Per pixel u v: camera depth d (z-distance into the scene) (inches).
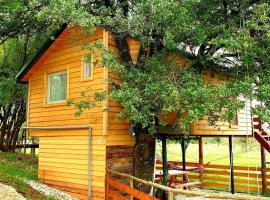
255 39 362.9
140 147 439.2
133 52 460.4
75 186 486.0
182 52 425.7
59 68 525.3
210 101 336.2
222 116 347.6
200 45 412.8
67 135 507.8
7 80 727.7
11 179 457.7
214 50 406.3
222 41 331.3
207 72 503.5
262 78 360.8
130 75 374.6
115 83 454.9
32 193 422.9
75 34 487.8
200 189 696.4
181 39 390.0
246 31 341.1
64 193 490.6
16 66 764.6
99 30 452.4
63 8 339.3
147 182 375.9
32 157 832.9
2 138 853.2
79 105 406.9
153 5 342.3
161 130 473.1
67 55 514.3
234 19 383.2
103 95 389.7
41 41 723.4
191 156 1204.5
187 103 335.6
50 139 539.8
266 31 359.6
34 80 573.0
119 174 435.2
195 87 341.1
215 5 390.0
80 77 487.8
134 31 378.0
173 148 1531.7
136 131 440.8
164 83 354.6
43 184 526.0
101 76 453.4
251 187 681.0
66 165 505.4
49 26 637.9
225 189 693.9
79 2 476.1
